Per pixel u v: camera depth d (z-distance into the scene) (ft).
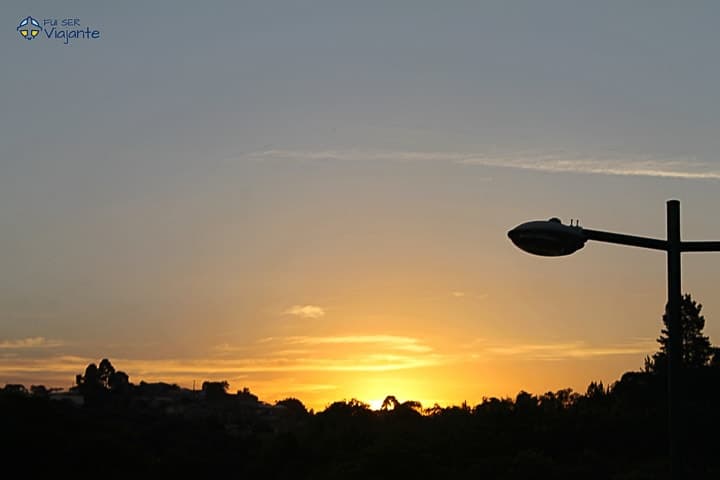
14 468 306.55
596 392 399.65
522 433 339.36
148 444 404.16
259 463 372.99
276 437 387.75
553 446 325.62
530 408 375.66
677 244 55.83
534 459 292.81
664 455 305.32
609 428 332.19
